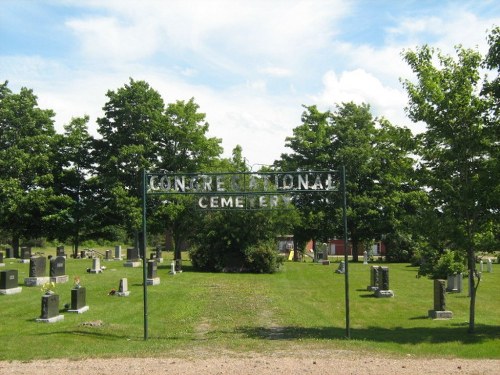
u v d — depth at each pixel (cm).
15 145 5072
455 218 1584
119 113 5281
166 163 5481
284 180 1594
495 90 1544
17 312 2078
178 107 5416
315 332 1691
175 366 1164
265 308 2269
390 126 1670
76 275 3509
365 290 2973
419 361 1210
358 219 5394
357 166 5494
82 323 1825
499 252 1658
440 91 1551
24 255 4403
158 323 1881
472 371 1113
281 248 7294
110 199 5216
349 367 1148
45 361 1216
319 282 3409
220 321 1934
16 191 4875
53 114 5647
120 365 1176
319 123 5872
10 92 5272
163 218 5244
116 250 5150
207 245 4144
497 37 1538
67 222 5419
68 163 5634
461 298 2558
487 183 1492
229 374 1091
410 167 1638
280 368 1139
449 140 1587
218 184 1636
